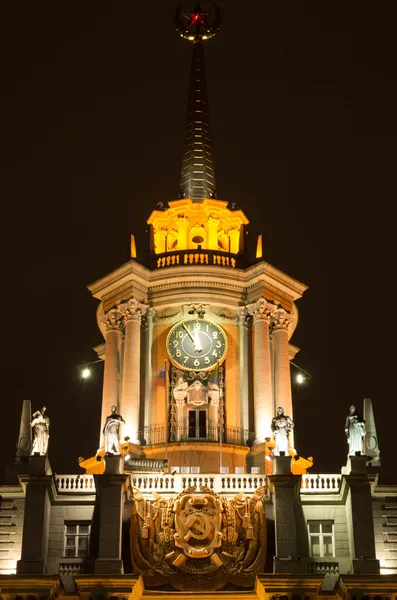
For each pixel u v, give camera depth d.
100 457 70.88
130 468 67.81
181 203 81.19
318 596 61.28
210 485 65.62
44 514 62.81
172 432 73.19
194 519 63.53
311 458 74.00
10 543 63.22
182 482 65.75
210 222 81.00
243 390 75.00
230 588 62.47
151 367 75.94
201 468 71.31
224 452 72.00
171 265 77.44
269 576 60.47
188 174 84.94
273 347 76.81
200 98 88.50
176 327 76.44
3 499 64.31
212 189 84.75
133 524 63.66
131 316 76.31
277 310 77.50
